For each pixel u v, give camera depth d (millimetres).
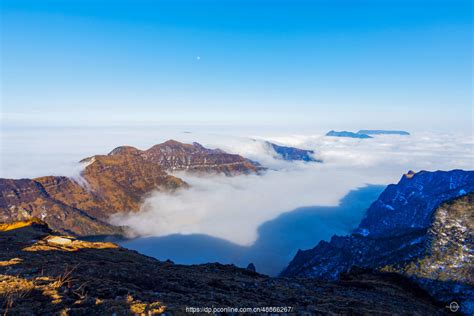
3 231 53469
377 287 41312
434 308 38156
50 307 15250
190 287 26953
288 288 31875
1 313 14109
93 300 16484
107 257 40531
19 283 17875
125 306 16062
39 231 54969
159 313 15898
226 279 33062
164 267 38062
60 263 27609
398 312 27344
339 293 33125
